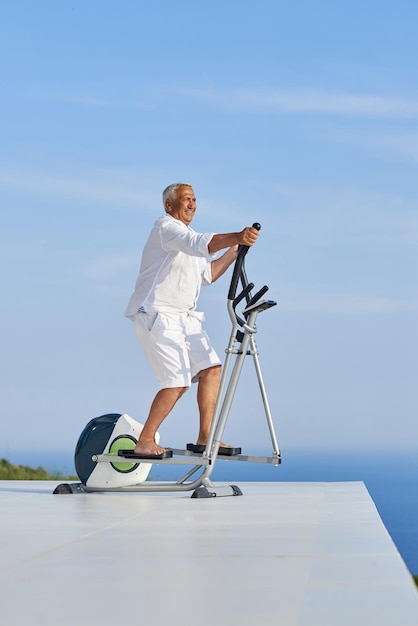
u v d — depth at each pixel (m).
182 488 5.16
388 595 2.07
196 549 2.80
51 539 3.09
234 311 4.98
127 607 1.98
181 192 5.34
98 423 5.36
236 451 5.22
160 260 5.25
